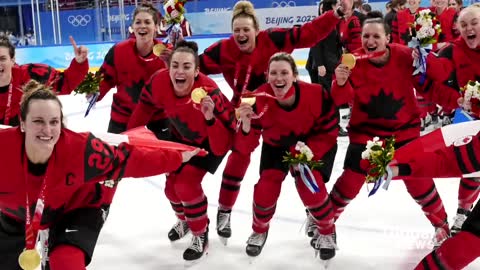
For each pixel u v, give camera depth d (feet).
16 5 42.80
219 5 41.22
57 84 13.25
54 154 8.68
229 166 13.33
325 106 11.85
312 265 12.37
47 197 9.35
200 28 41.96
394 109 12.22
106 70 14.57
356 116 12.60
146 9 14.20
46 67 12.80
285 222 14.90
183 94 12.03
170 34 15.35
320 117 11.92
